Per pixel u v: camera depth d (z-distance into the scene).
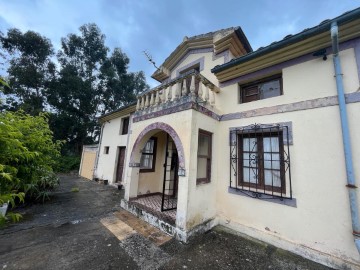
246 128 4.26
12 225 3.90
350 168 2.81
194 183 3.80
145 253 3.04
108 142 10.70
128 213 4.96
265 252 3.20
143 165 6.14
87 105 18.94
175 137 4.13
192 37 6.29
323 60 3.45
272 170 3.79
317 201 3.12
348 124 2.98
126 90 23.27
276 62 4.04
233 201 4.21
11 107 16.31
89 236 3.56
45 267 2.55
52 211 4.92
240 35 5.21
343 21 2.98
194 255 3.04
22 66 16.95
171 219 3.99
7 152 1.95
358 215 2.71
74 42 20.44
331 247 2.90
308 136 3.37
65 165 14.93
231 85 4.83
